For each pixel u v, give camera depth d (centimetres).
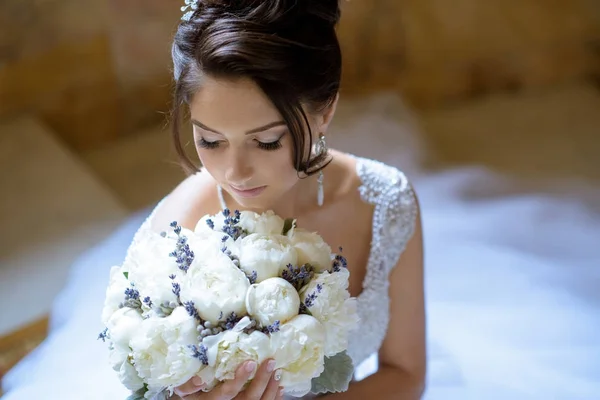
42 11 275
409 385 157
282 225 108
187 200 141
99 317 191
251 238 101
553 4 358
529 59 367
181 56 105
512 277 228
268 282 94
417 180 292
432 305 215
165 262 99
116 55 297
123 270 107
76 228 245
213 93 102
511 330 204
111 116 309
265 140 106
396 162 297
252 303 93
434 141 336
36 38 279
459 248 244
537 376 186
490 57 361
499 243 250
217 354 91
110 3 286
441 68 356
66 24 282
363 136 308
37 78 286
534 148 329
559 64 373
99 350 177
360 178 153
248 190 114
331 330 100
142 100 312
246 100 101
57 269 227
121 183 289
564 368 190
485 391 183
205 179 143
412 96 359
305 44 105
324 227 149
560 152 325
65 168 270
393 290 159
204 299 92
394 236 153
